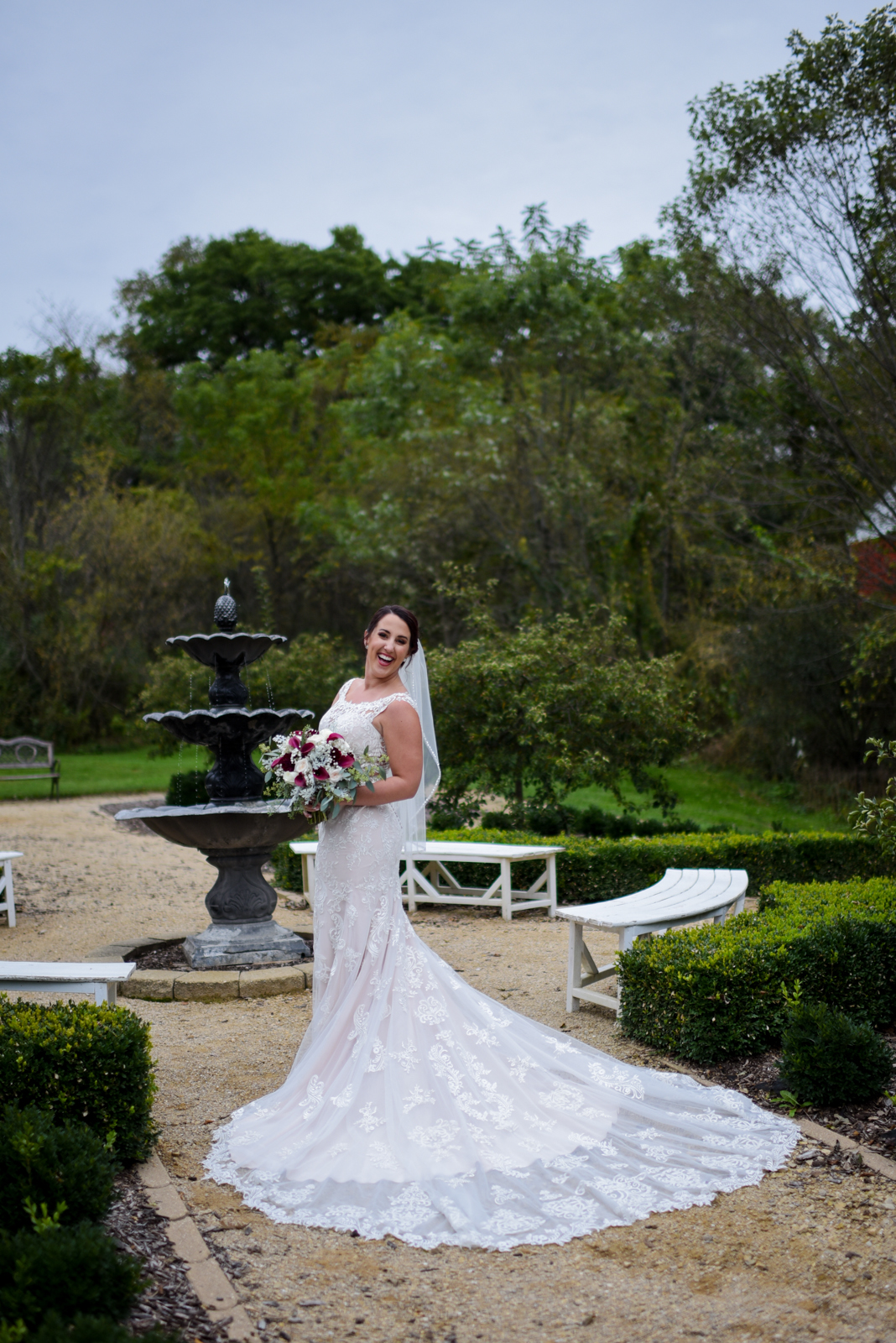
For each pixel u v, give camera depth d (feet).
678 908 17.34
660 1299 8.46
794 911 17.56
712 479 52.01
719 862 26.94
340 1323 8.07
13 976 13.99
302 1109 11.49
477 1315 8.21
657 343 61.62
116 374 111.45
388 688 12.98
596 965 19.60
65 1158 9.07
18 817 44.98
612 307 65.41
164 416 107.86
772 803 50.75
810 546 52.39
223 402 93.35
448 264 97.50
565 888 26.23
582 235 66.54
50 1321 6.68
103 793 54.29
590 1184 10.31
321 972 12.51
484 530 65.05
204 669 54.03
